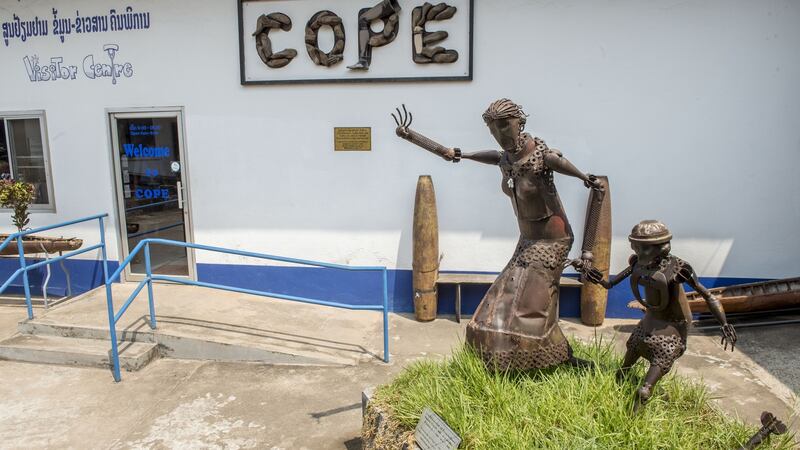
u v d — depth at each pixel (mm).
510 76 5480
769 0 5070
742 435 2830
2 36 6289
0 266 6766
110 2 6012
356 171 5855
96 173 6379
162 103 6094
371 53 5617
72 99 6281
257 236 6133
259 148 5984
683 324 2943
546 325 3174
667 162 5414
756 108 5234
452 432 2758
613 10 5266
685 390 3227
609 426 2783
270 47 5758
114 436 3656
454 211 5750
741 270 5480
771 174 5305
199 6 5859
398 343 5082
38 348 4793
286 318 5523
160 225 6379
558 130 5508
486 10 5406
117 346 4652
